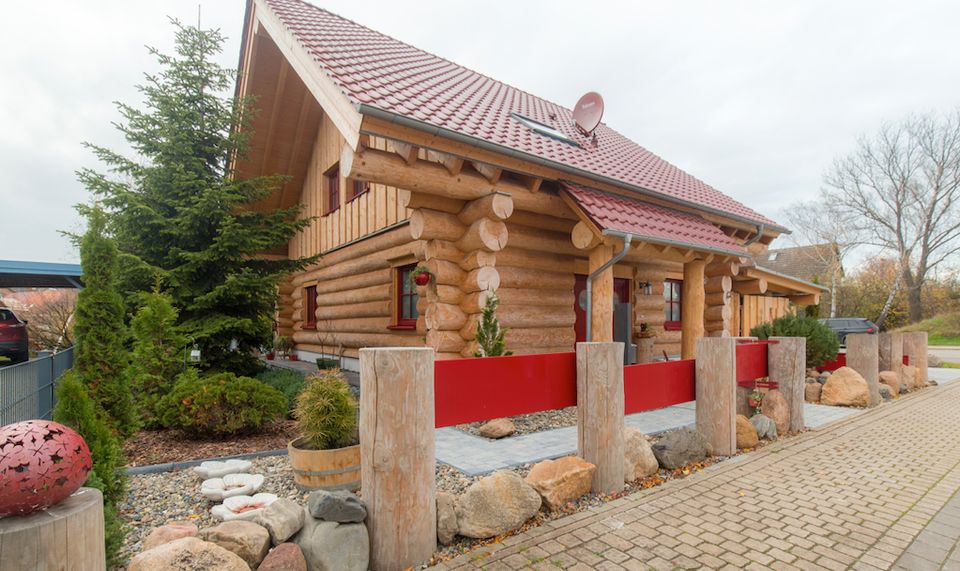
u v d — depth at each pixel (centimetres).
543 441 548
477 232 654
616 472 410
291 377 839
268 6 845
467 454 497
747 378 633
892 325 2994
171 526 287
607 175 773
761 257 4028
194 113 856
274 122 1195
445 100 741
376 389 289
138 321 630
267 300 907
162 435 587
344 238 1150
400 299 968
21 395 512
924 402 874
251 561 257
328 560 268
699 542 326
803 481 447
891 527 354
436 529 314
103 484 277
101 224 446
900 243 2819
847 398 812
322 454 382
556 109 1266
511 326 779
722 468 480
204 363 811
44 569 163
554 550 313
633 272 1046
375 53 865
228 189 850
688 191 1038
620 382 416
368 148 567
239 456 498
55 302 1823
